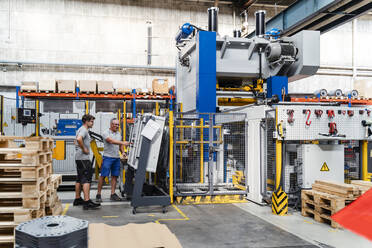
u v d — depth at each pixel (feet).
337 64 47.62
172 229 13.88
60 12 40.57
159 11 43.42
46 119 28.40
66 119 28.53
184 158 21.26
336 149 17.78
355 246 11.78
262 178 18.70
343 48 47.73
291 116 16.94
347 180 19.72
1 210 9.96
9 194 10.03
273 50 25.30
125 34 42.32
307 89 46.93
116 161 20.01
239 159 21.83
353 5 27.25
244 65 26.84
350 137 17.98
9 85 38.88
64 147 26.91
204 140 21.44
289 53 25.58
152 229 6.81
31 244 3.77
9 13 39.22
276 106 17.10
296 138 17.12
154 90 35.60
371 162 19.22
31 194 10.09
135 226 7.03
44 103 35.81
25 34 39.60
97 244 5.77
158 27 43.32
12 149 10.00
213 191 19.69
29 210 10.02
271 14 46.85
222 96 26.99
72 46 40.81
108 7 41.91
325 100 39.27
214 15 26.45
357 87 42.73
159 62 43.19
